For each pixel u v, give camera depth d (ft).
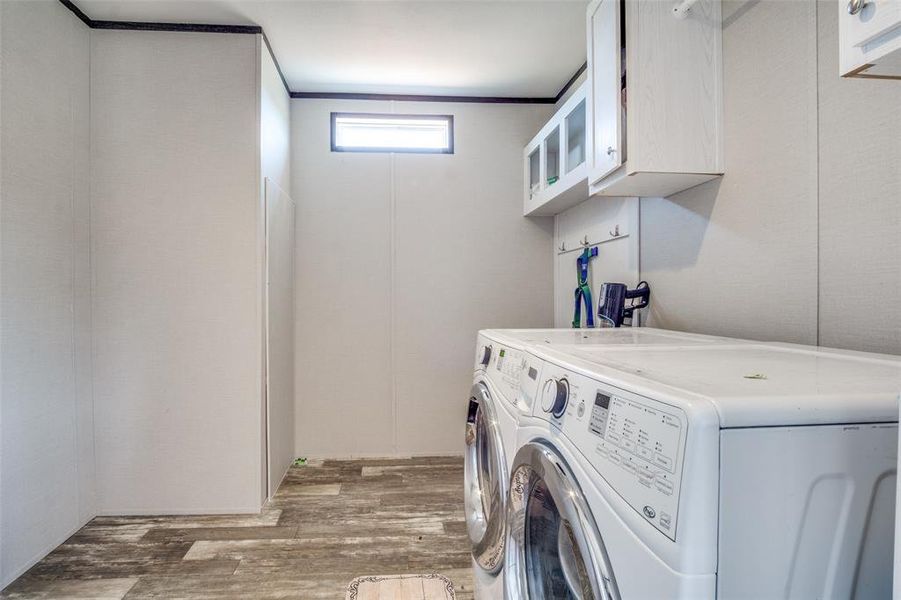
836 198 3.84
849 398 1.77
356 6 7.67
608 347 3.65
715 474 1.64
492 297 11.32
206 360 8.18
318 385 10.89
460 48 9.01
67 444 7.24
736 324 5.07
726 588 1.64
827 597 1.71
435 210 11.21
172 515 8.05
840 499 1.72
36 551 6.52
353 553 6.77
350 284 10.99
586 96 6.68
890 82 3.40
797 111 4.22
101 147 7.96
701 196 5.64
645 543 1.83
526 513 3.48
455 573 6.25
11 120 6.12
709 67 5.21
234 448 8.18
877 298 3.51
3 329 5.97
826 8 3.92
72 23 7.47
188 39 8.13
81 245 7.64
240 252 8.23
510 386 4.00
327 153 10.94
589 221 9.12
